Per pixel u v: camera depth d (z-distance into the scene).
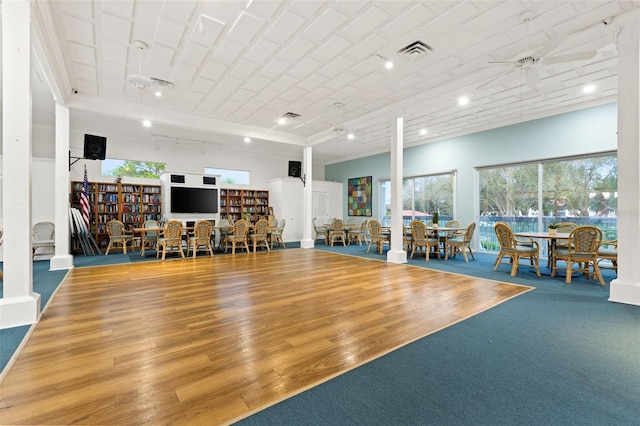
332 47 4.01
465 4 3.18
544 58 3.41
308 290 3.96
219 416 1.50
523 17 3.37
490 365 2.01
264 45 3.96
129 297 3.62
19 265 2.75
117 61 4.35
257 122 7.37
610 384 1.78
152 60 4.33
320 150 10.98
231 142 9.62
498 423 1.45
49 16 3.26
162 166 9.73
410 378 1.86
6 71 2.74
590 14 3.32
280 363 2.04
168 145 9.62
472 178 8.00
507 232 5.00
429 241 6.58
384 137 8.91
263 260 6.54
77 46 3.96
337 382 1.81
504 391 1.72
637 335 2.49
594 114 5.95
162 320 2.86
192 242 7.26
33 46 3.34
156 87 5.21
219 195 9.53
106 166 8.72
